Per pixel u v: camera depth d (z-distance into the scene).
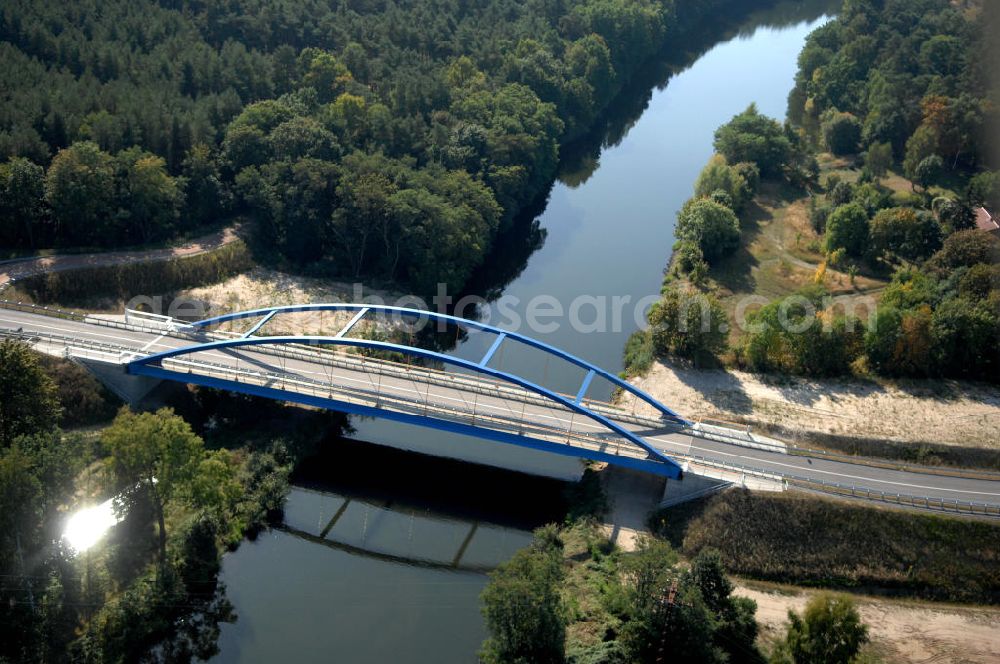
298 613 102.38
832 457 124.06
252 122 182.00
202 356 133.62
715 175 199.25
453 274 167.38
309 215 167.00
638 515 117.31
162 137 172.00
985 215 194.38
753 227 197.38
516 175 191.12
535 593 89.56
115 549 104.12
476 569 111.06
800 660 90.44
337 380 129.25
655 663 92.06
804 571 109.31
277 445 125.44
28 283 147.62
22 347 112.81
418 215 163.62
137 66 195.12
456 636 100.62
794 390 144.88
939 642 101.31
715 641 95.25
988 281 155.25
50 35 192.25
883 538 110.75
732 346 154.62
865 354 150.00
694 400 140.88
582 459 133.50
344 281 168.50
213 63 198.75
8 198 153.88
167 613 98.81
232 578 106.38
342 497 122.19
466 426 120.19
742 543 111.00
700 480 116.31
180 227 171.38
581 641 96.19
